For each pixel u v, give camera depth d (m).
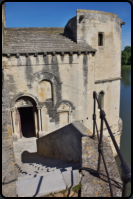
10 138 5.30
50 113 16.75
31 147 16.69
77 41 16.08
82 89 16.88
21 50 14.70
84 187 3.63
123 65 92.38
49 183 3.89
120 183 3.72
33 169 8.85
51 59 15.41
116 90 20.27
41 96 16.39
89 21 15.97
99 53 17.16
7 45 14.88
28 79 15.41
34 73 15.39
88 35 16.20
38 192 3.65
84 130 6.41
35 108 16.69
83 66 16.33
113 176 3.94
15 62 14.74
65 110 16.95
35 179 3.98
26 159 13.63
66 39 16.53
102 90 18.42
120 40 19.41
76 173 4.21
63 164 7.47
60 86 16.25
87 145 5.12
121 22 18.88
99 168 4.04
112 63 18.64
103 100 18.91
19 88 15.43
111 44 17.91
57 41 16.09
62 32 17.59
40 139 15.72
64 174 4.16
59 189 3.75
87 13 15.74
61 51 15.19
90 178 3.88
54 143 11.19
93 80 17.23
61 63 15.70
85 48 16.03
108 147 5.00
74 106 17.03
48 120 16.86
